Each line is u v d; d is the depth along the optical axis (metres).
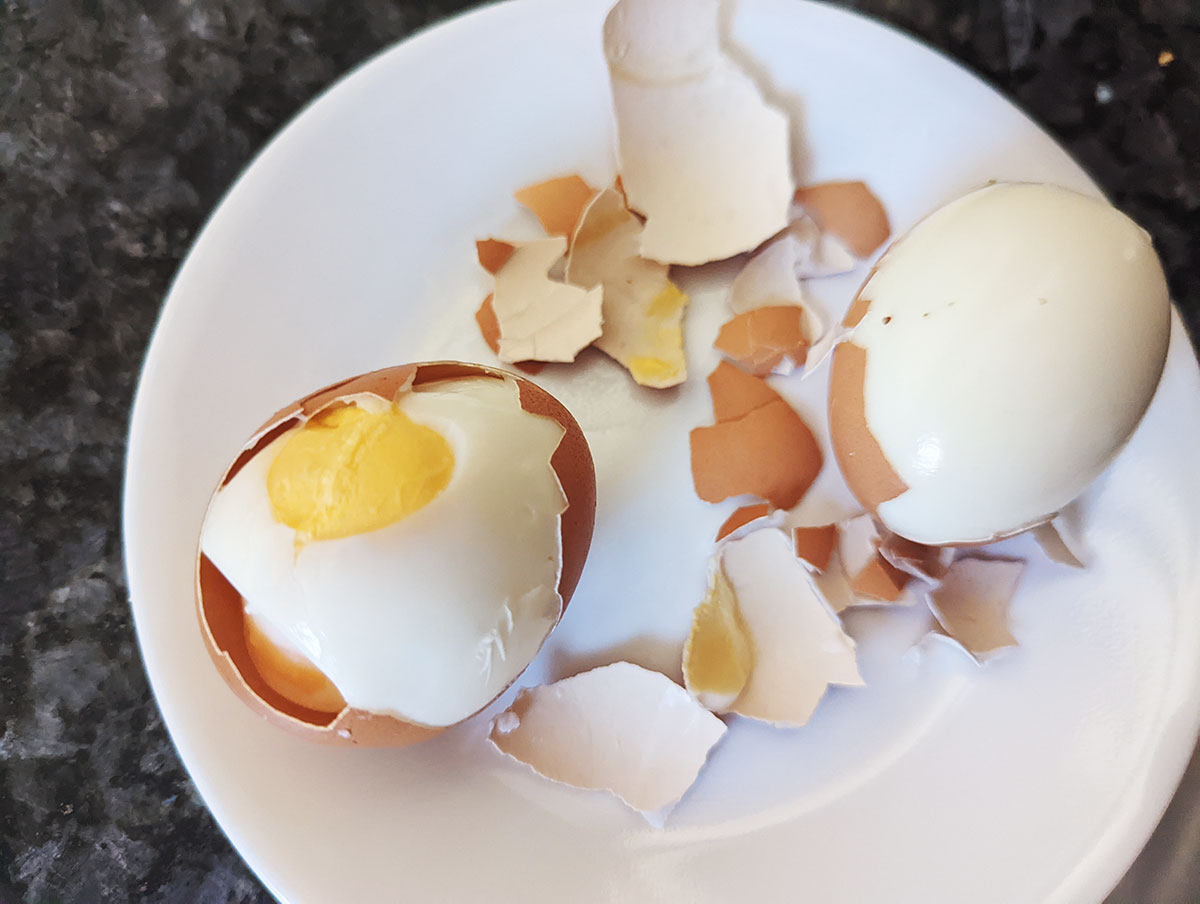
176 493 0.13
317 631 0.10
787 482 0.14
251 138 0.16
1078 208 0.11
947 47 0.16
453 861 0.12
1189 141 0.16
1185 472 0.13
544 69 0.15
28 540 0.15
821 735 0.13
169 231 0.16
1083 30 0.16
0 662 0.15
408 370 0.12
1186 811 0.15
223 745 0.12
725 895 0.12
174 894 0.14
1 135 0.16
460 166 0.15
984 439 0.11
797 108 0.15
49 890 0.14
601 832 0.13
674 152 0.15
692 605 0.14
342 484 0.11
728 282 0.15
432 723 0.11
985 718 0.13
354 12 0.17
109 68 0.17
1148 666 0.13
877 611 0.14
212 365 0.14
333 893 0.12
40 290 0.16
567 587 0.12
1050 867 0.12
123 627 0.15
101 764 0.15
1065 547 0.13
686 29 0.14
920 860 0.12
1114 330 0.11
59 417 0.16
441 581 0.11
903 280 0.12
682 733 0.13
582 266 0.15
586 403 0.14
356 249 0.14
